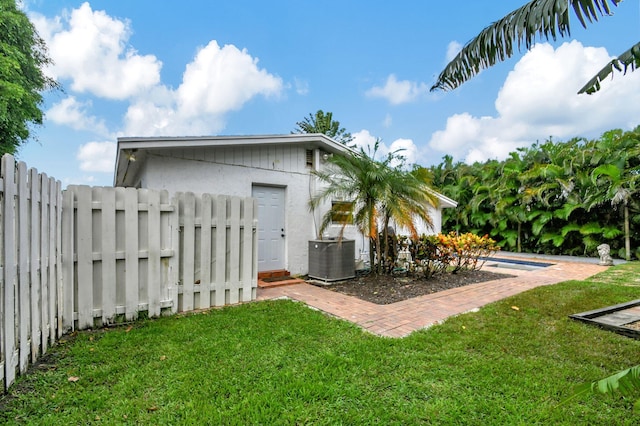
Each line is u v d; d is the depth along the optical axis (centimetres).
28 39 1253
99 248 401
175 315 441
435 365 293
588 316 430
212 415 216
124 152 558
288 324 401
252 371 278
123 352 313
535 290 596
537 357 311
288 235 743
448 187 1609
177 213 455
